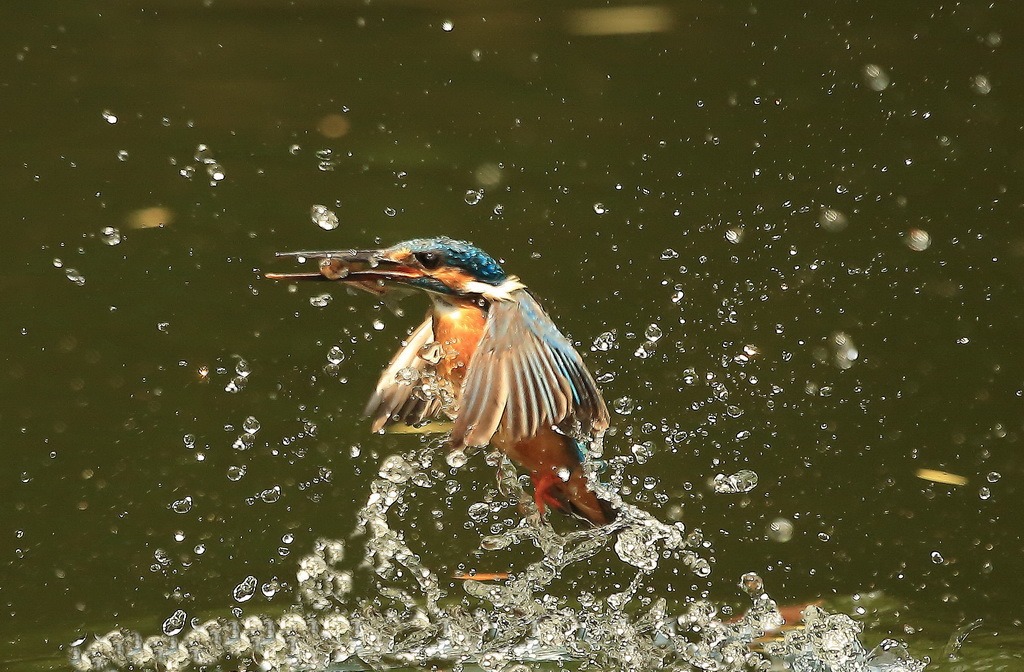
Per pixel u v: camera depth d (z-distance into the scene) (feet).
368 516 25.11
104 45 57.41
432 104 51.90
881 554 28.07
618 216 42.93
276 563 27.71
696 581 27.55
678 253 40.45
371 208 43.19
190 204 43.62
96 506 29.35
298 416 33.42
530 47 58.54
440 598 26.89
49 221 42.29
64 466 30.81
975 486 30.45
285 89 53.16
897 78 53.42
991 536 28.68
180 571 27.27
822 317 37.58
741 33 59.52
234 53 56.80
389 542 25.05
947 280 39.06
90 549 27.96
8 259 40.09
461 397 18.65
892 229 41.75
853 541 28.60
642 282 39.06
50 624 25.36
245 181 45.32
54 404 33.24
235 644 24.68
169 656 24.23
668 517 29.45
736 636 24.63
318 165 46.68
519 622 24.89
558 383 19.75
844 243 41.11
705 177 45.37
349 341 37.22
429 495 30.78
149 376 34.71
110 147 47.55
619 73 55.06
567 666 23.99
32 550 27.76
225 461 31.40
